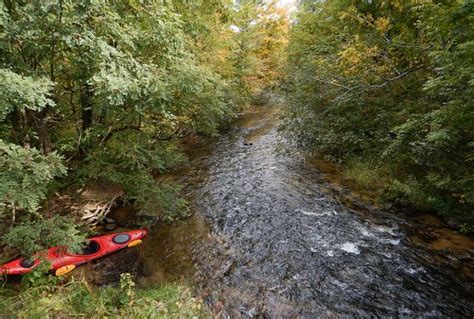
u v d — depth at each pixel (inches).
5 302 122.1
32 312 115.5
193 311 132.6
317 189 271.7
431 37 191.9
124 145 217.9
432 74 239.1
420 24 200.8
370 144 297.3
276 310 139.8
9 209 163.3
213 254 183.9
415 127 203.0
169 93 188.7
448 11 165.8
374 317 135.5
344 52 281.7
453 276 159.8
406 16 282.2
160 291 144.6
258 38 759.1
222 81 385.1
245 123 569.0
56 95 196.1
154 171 324.2
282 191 270.1
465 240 188.2
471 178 184.2
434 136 171.9
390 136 265.6
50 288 138.9
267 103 732.7
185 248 190.2
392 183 246.4
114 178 203.6
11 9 140.9
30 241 141.6
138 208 230.4
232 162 355.6
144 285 155.1
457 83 170.4
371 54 266.2
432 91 193.6
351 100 290.5
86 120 220.2
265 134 478.0
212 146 430.6
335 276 162.7
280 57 733.9
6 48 131.6
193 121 330.0
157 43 198.8
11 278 144.5
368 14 308.8
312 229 208.7
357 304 143.3
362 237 197.6
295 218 223.6
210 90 308.8
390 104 281.7
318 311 139.3
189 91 216.7
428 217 216.2
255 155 376.5
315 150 352.2
